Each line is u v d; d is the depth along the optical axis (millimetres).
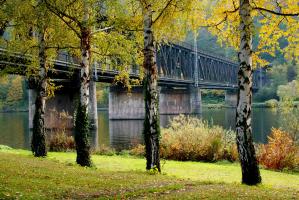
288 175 22328
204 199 11023
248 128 14766
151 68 18438
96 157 28703
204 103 193500
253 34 14406
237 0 16609
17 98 180875
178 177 17953
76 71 64188
